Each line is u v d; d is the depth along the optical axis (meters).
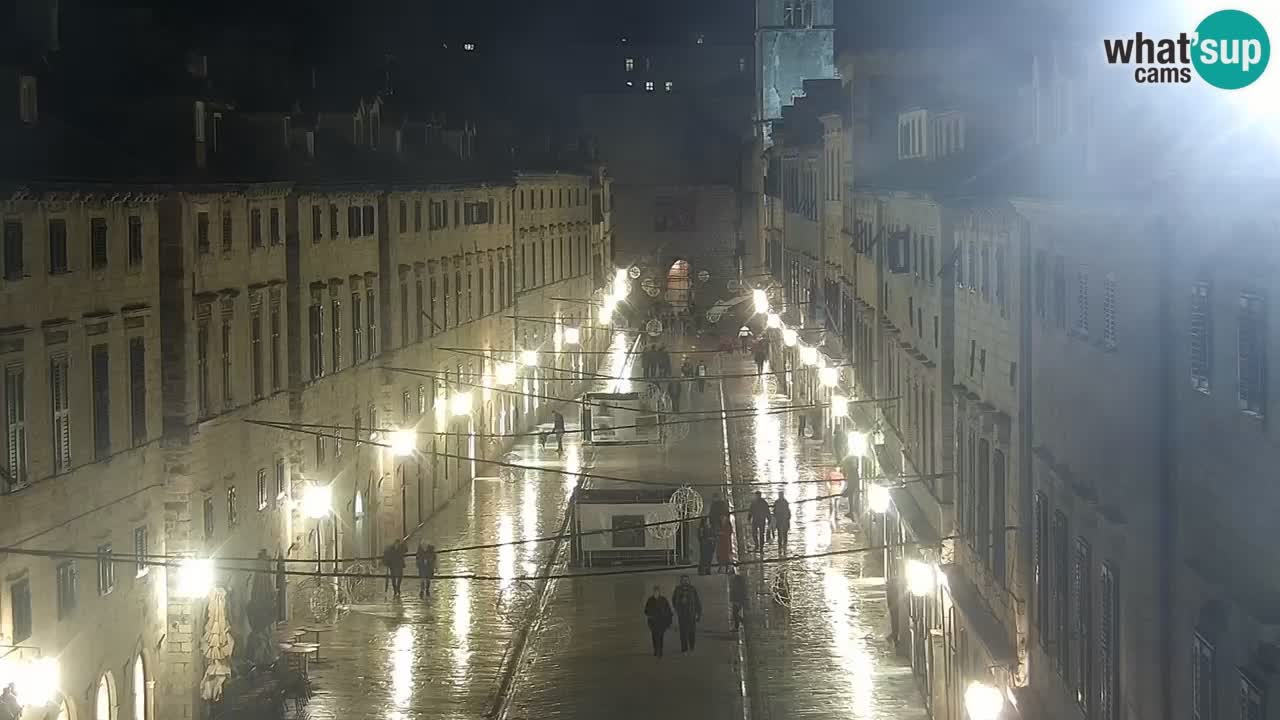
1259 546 16.33
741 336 124.94
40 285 33.41
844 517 67.12
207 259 43.06
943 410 41.75
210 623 41.16
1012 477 31.73
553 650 48.62
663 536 58.59
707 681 44.91
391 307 63.97
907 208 51.22
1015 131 35.88
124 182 36.28
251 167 47.41
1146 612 20.20
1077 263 25.23
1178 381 19.42
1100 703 23.20
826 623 51.19
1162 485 19.80
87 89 39.56
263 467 47.91
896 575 48.66
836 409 66.38
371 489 61.03
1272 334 15.95
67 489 34.34
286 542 50.28
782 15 136.75
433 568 54.97
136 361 38.84
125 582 37.72
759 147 137.50
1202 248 18.25
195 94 43.16
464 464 77.88
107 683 36.47
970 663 35.59
